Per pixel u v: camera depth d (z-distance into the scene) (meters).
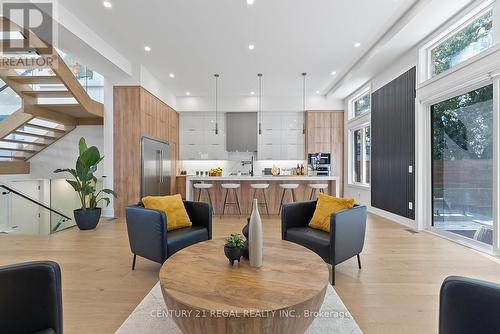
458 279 1.02
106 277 2.40
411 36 3.80
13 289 1.08
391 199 4.89
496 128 2.88
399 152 4.63
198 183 5.44
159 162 6.00
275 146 7.56
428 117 4.05
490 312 0.93
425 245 3.34
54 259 2.84
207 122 7.65
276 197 5.58
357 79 5.57
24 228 4.48
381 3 3.24
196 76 5.76
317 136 7.29
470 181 3.32
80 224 4.11
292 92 7.02
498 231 2.88
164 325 1.65
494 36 2.83
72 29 3.38
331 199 2.78
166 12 3.34
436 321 1.74
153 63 5.05
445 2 3.01
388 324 1.71
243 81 6.11
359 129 6.60
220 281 1.40
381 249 3.19
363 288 2.19
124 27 3.71
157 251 2.36
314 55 4.72
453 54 3.56
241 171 7.91
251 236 1.61
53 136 5.64
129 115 5.11
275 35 3.97
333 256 2.25
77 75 5.57
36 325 1.11
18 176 5.57
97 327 1.67
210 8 3.27
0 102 5.62
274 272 1.52
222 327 1.13
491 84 2.99
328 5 3.25
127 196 5.13
